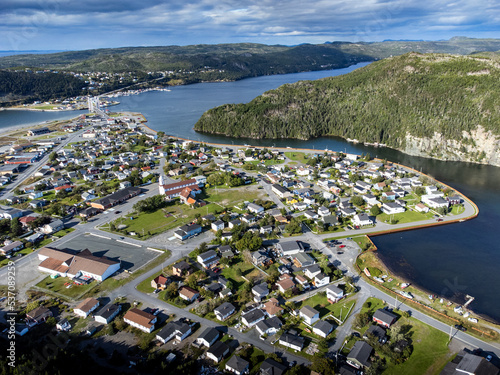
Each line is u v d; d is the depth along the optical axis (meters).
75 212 152.75
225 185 186.00
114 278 107.06
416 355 78.56
